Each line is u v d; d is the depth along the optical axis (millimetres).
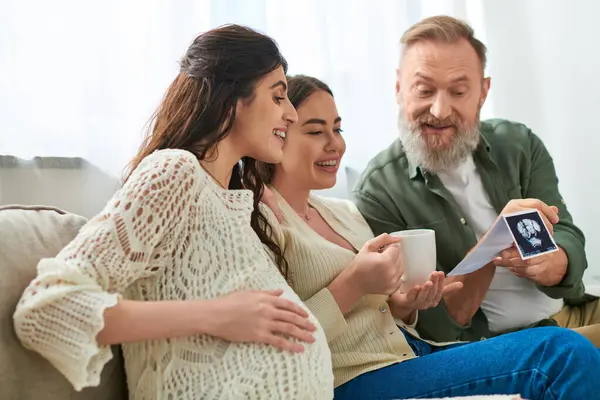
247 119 1047
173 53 1967
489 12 2701
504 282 1759
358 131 2338
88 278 821
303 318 940
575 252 1646
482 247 1371
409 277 1289
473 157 1848
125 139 1906
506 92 2732
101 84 1862
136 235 857
